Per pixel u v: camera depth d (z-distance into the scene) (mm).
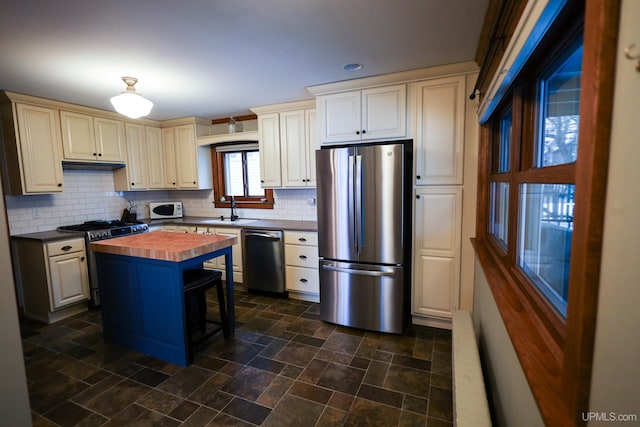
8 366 1100
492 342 1518
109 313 2611
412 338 2674
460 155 2607
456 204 2656
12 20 1683
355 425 1714
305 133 3539
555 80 1084
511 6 1307
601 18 492
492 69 1789
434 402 1882
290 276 3586
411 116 2740
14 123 2979
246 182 4461
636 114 462
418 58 2385
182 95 3230
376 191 2656
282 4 1619
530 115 1288
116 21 1737
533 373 730
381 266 2715
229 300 2744
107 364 2330
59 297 3096
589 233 529
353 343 2609
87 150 3580
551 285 1039
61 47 2045
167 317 2318
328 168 2814
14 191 3105
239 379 2137
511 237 1424
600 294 525
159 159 4480
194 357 2412
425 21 1824
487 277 1509
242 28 1865
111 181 4207
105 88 2891
